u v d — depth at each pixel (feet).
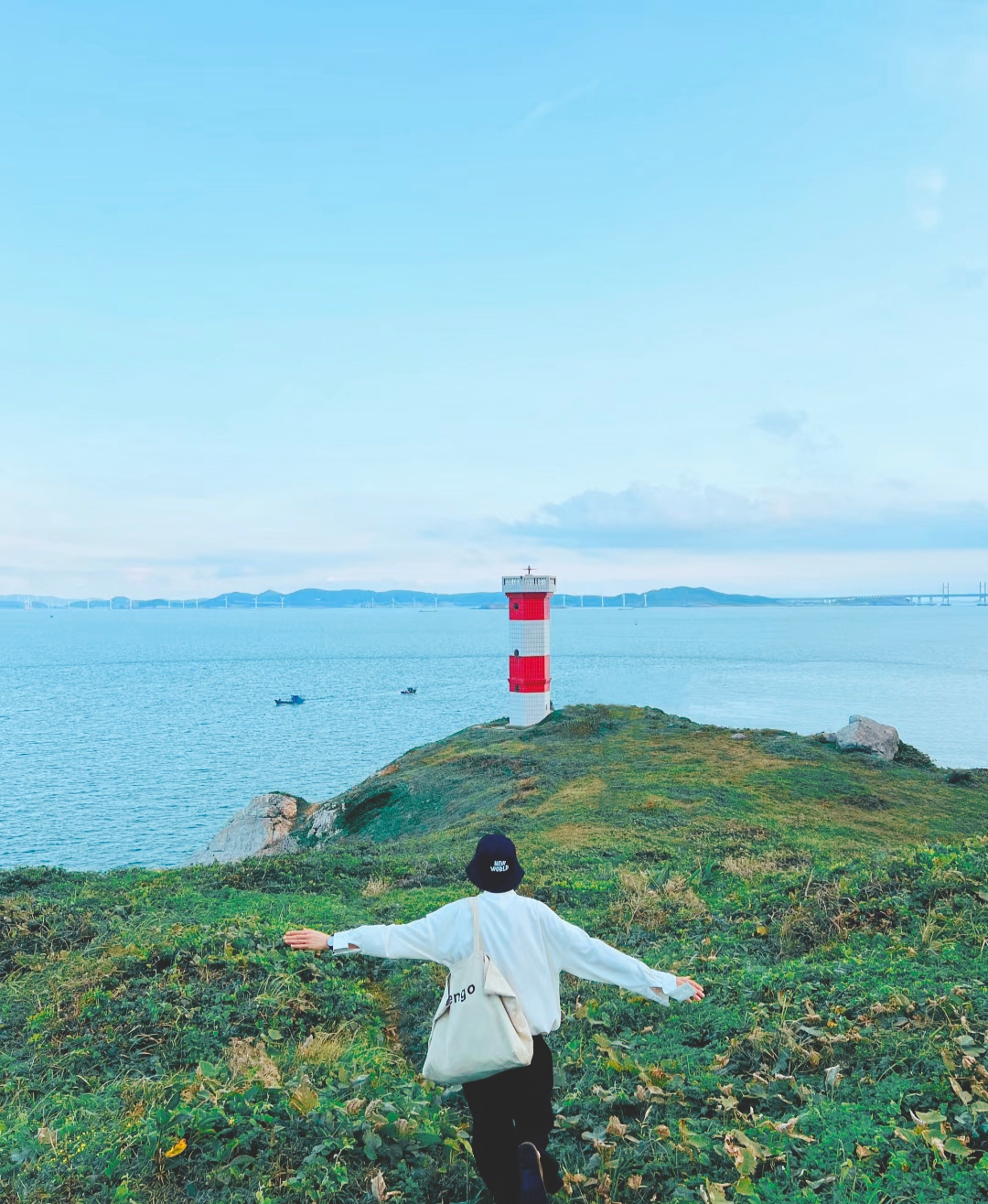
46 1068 27.07
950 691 504.84
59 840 185.26
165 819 204.95
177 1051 27.40
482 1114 13.94
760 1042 22.95
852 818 89.10
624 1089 21.34
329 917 46.52
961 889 35.88
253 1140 18.97
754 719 367.86
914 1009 23.57
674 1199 16.12
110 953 37.11
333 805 135.54
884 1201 15.53
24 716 423.64
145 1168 18.37
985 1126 17.26
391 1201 16.63
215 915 46.52
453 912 14.11
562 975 33.04
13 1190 17.79
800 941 34.81
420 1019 30.50
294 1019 29.50
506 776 118.42
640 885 49.88
